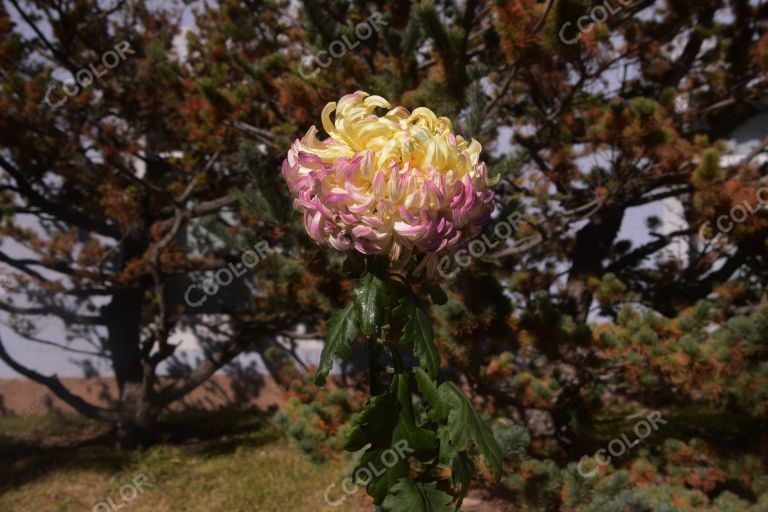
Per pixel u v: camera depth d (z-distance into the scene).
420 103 1.61
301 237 1.75
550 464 1.63
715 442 1.86
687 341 1.43
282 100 1.82
